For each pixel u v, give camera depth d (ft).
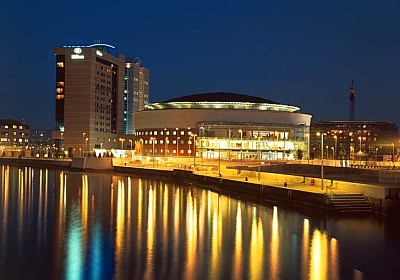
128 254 131.95
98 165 553.23
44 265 121.19
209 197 272.72
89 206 232.53
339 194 203.92
